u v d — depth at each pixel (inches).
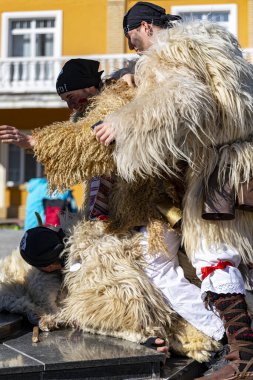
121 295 122.7
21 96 703.7
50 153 119.9
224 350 125.0
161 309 125.0
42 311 135.7
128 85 127.9
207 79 115.6
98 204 132.3
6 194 791.7
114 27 730.8
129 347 121.0
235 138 118.6
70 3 740.0
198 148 117.3
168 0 717.9
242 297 119.8
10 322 130.7
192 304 125.9
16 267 147.2
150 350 119.5
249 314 125.5
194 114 111.5
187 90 111.7
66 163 120.0
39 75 709.3
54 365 111.0
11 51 767.7
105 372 114.9
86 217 137.2
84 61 138.1
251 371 114.3
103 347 120.9
